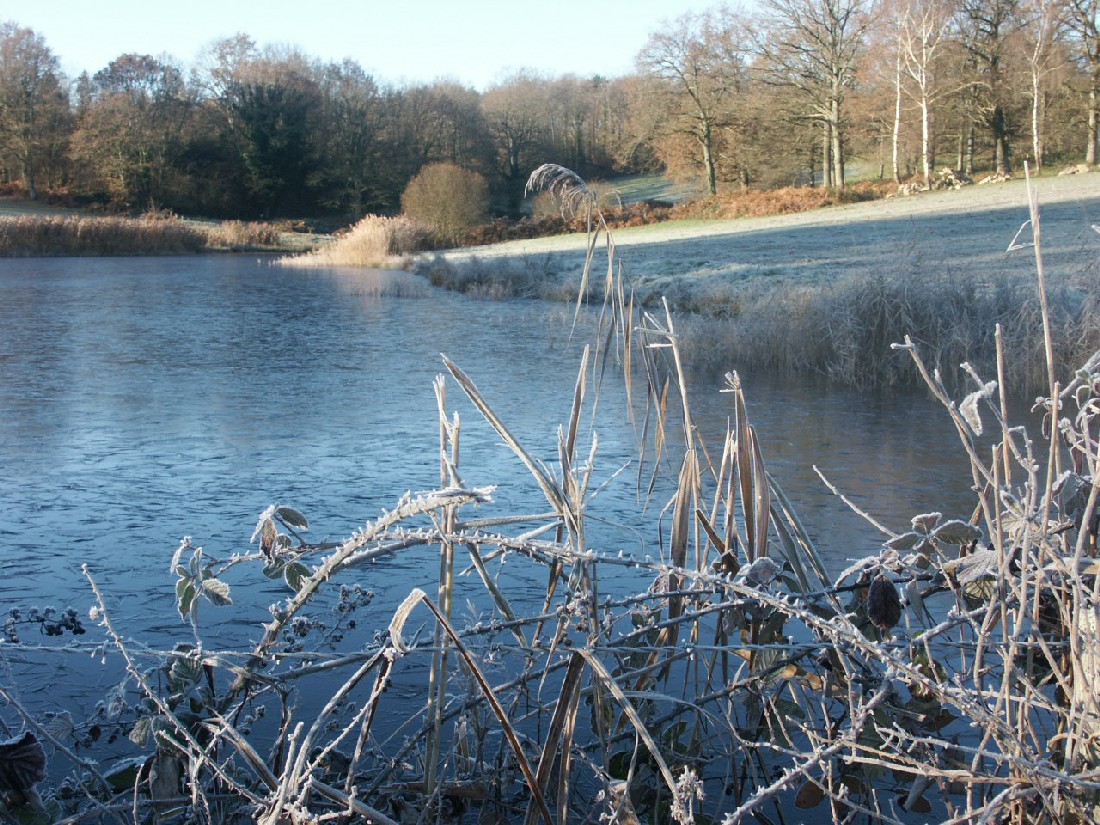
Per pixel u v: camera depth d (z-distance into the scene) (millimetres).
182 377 11570
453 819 2379
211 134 80438
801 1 56500
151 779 2131
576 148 83250
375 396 10227
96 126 75438
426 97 80000
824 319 11742
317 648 3189
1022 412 9086
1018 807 2062
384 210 80750
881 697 2031
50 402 9828
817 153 67125
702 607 2375
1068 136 59531
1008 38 53719
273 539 2334
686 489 2455
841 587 2303
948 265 12094
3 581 4512
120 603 4184
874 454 7383
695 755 2479
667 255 29797
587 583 2148
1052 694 2639
